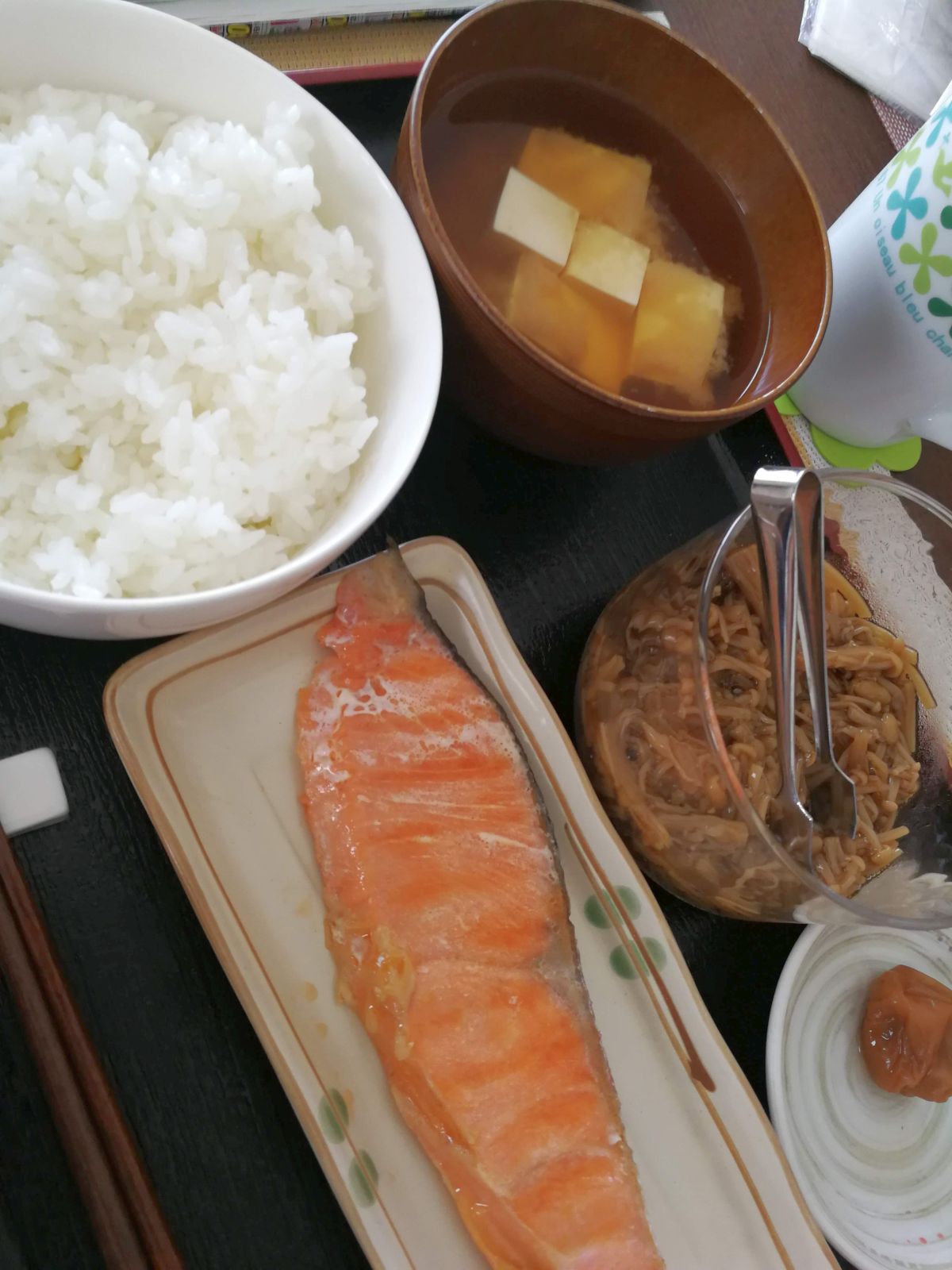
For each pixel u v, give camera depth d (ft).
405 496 1.03
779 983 0.97
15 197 0.76
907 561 1.02
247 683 0.94
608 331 0.99
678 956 0.96
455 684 0.95
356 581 0.95
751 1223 0.92
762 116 0.97
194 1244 0.80
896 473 1.22
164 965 0.85
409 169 0.86
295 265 0.88
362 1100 0.87
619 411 0.86
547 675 1.05
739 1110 0.93
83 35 0.80
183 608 0.71
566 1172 0.87
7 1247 0.73
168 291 0.83
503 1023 0.89
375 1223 0.81
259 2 1.05
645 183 1.03
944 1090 0.99
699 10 1.28
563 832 0.98
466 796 0.93
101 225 0.80
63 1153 0.75
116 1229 0.71
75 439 0.80
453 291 0.85
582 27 0.96
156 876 0.87
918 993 1.01
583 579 1.08
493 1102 0.87
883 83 1.33
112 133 0.79
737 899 0.94
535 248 0.97
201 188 0.82
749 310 1.02
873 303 1.03
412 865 0.90
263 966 0.86
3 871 0.75
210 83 0.84
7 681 0.87
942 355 1.00
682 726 0.93
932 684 1.07
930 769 1.05
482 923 0.91
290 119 0.84
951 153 0.92
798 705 0.99
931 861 1.02
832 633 1.02
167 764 0.88
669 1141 0.94
